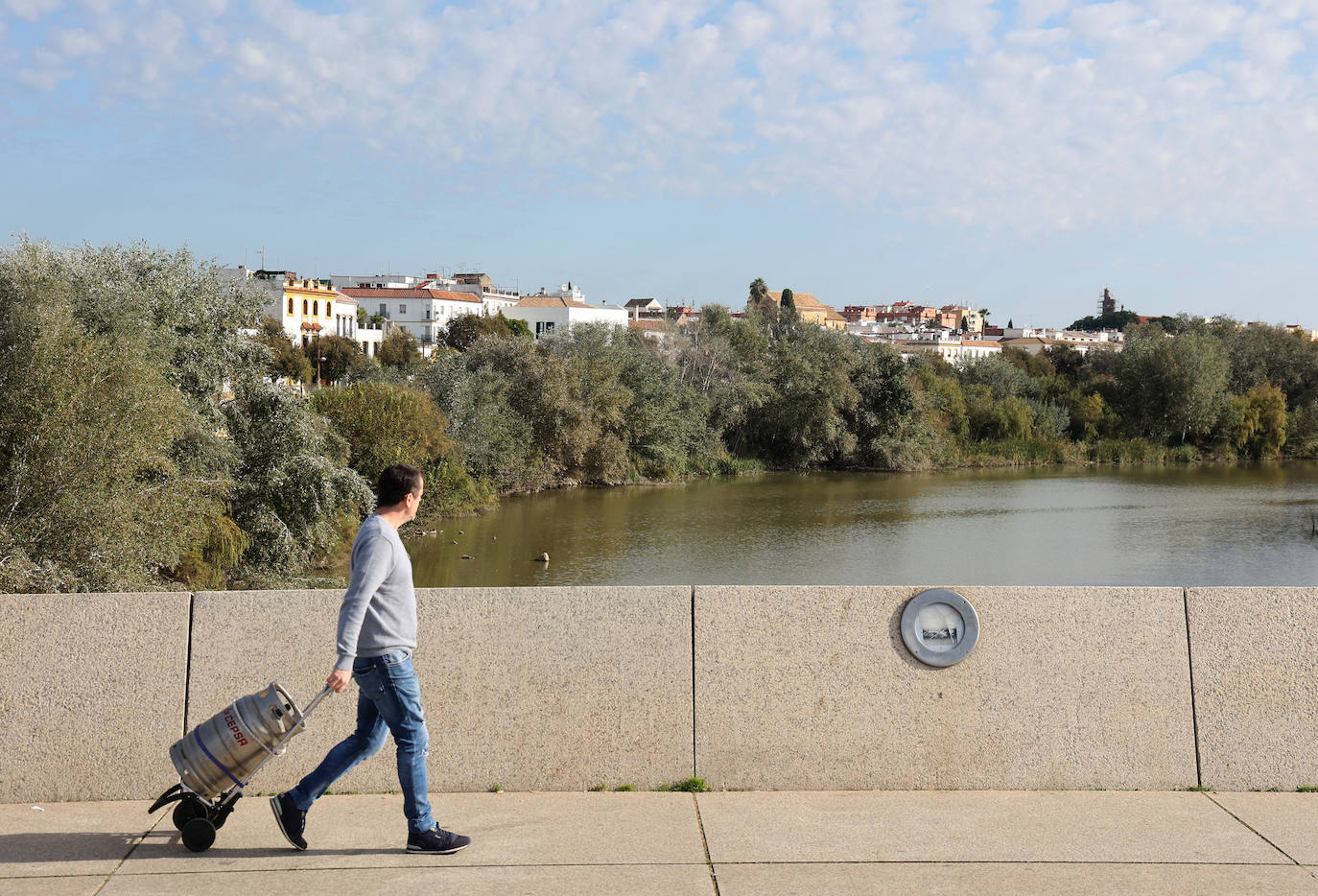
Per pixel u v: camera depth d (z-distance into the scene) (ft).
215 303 66.13
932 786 17.02
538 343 168.14
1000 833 14.97
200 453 62.34
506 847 14.30
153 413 52.95
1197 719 17.16
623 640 17.12
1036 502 140.46
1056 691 17.20
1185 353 229.66
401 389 110.22
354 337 308.40
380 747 14.57
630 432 163.22
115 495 51.11
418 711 14.11
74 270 56.85
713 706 17.08
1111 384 243.81
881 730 17.11
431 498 110.83
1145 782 17.01
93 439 49.90
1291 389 256.11
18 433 49.57
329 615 16.87
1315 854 14.19
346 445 79.15
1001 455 213.46
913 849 14.30
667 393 173.68
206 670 16.65
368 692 13.96
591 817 15.52
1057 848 14.37
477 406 133.18
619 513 123.85
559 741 16.93
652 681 17.08
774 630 17.22
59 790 16.31
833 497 145.69
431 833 14.01
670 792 16.74
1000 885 13.09
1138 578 84.38
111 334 54.85
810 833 14.92
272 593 16.87
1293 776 17.02
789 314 221.46
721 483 168.35
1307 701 17.17
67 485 49.29
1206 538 106.01
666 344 195.72
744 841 14.55
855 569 87.97
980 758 17.08
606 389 157.79
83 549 49.57
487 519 117.60
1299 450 236.63
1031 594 17.37
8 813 15.72
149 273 62.95
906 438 197.36
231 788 14.20
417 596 17.01
